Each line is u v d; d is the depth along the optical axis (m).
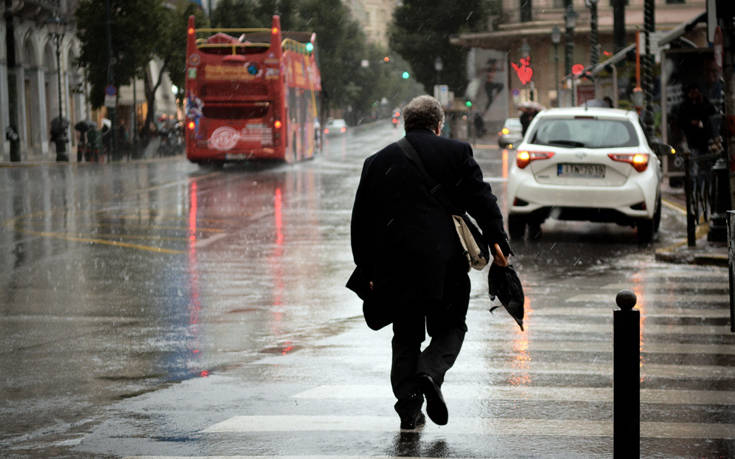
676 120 27.92
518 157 19.12
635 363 5.59
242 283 14.88
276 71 43.41
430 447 6.97
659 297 13.10
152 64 88.19
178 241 20.05
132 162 61.75
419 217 7.00
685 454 6.84
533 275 15.26
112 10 65.88
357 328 11.46
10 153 57.84
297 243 19.59
